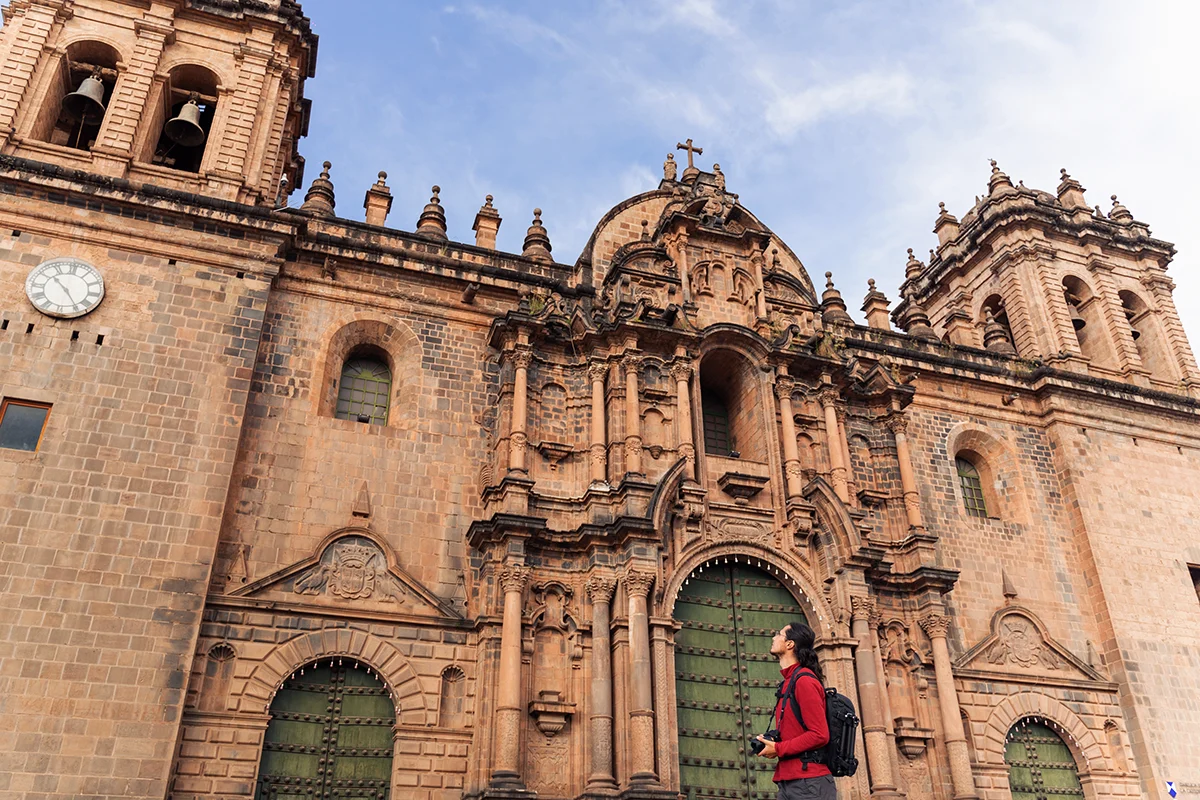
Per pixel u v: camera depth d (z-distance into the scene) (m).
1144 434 39.47
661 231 34.38
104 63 32.25
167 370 26.05
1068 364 40.34
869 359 36.66
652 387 30.88
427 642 26.02
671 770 24.91
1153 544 36.81
